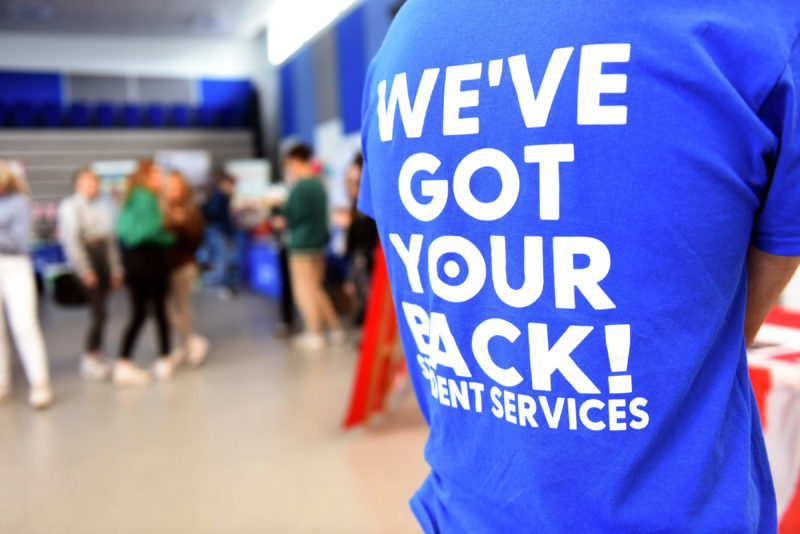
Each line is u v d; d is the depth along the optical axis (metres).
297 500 2.23
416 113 0.55
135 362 4.31
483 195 0.51
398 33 0.58
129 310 6.46
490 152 0.50
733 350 0.50
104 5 7.89
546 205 0.48
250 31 9.55
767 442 1.13
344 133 6.74
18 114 8.86
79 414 3.28
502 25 0.50
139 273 3.68
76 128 9.17
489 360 0.54
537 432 0.52
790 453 1.10
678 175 0.45
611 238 0.47
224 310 6.22
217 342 4.82
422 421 2.97
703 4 0.45
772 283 0.52
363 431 2.87
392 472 2.43
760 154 0.45
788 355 1.18
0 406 3.46
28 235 3.33
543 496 0.52
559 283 0.49
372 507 2.16
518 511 0.54
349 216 4.54
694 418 0.50
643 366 0.48
